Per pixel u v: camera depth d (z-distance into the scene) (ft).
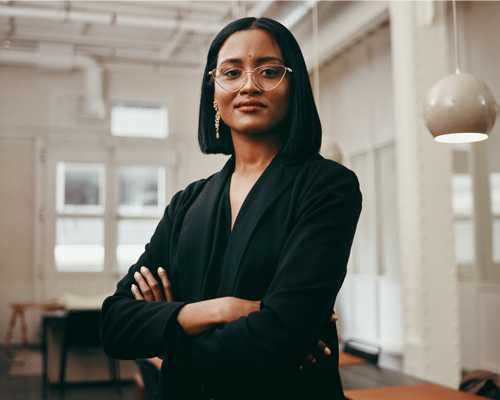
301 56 3.14
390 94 23.80
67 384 19.47
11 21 26.94
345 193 2.85
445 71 14.66
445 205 14.19
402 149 14.80
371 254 25.82
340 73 28.37
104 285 30.68
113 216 31.12
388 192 24.48
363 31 22.65
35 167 30.30
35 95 30.58
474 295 19.29
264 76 3.08
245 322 2.61
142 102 32.27
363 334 26.37
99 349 19.94
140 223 31.63
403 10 14.71
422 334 13.74
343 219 2.78
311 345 2.62
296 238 2.75
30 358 25.12
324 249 2.68
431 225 14.06
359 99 26.45
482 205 19.13
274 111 3.09
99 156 31.22
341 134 28.45
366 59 25.72
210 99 3.52
